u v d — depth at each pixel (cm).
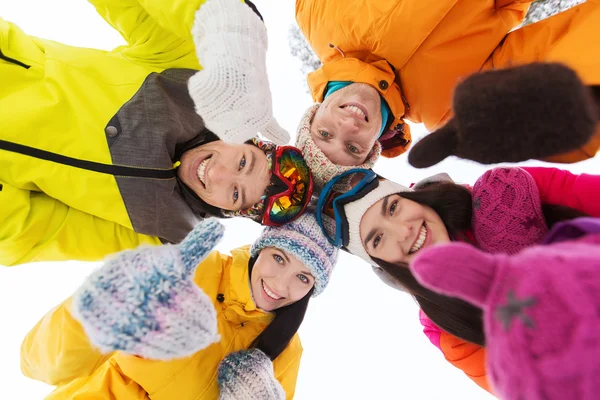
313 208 107
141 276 60
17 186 85
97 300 59
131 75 95
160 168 92
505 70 63
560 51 87
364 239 92
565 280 31
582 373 29
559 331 30
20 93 87
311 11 113
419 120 120
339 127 101
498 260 39
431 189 92
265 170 99
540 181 84
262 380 91
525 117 57
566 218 77
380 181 95
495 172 84
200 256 65
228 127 79
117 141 90
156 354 61
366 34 104
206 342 64
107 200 91
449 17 101
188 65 103
